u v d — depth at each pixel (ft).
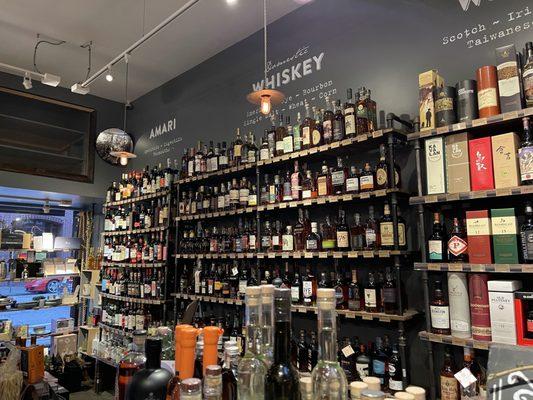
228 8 12.70
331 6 11.69
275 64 13.19
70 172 18.93
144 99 19.86
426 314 7.63
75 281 21.61
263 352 3.43
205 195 14.03
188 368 3.25
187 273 15.16
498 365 3.58
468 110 7.34
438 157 7.56
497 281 6.64
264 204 11.73
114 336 16.93
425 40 9.50
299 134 10.88
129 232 17.56
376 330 9.46
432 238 7.74
